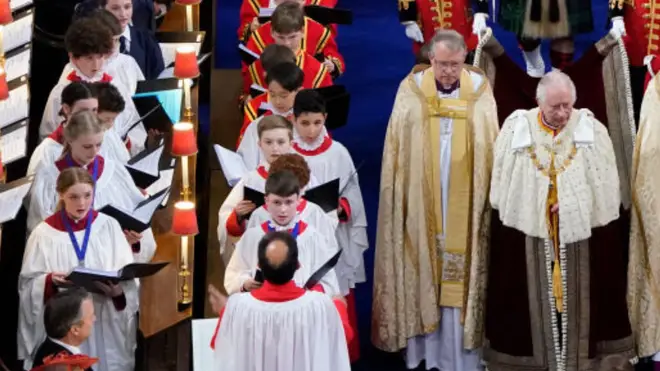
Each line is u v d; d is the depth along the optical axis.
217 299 34.59
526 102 36.09
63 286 33.09
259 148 36.97
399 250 36.19
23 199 34.75
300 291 29.16
